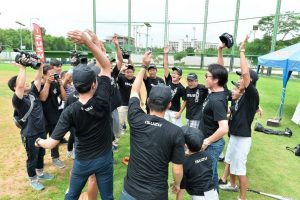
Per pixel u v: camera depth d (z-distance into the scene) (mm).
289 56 9344
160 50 32781
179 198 2955
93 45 2680
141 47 33812
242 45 3504
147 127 2348
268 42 30875
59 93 5195
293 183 4832
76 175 2986
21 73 3861
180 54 33500
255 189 4562
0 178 4609
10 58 39469
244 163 3873
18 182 4492
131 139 2477
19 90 3842
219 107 3102
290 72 9453
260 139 7270
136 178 2357
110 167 3084
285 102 12656
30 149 4164
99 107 2752
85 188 4289
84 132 2781
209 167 2920
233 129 3877
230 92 4051
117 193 4207
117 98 5586
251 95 3664
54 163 5105
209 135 3363
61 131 2738
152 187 2301
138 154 2363
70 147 5484
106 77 2891
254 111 3789
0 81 16672
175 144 2293
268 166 5527
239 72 3814
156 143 2295
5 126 7594
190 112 5645
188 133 2840
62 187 4371
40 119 4195
